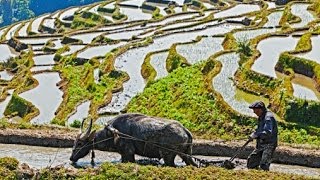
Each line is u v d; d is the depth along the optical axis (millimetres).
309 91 32969
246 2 90688
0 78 63906
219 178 14172
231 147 19750
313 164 19141
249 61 39094
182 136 15625
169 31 67500
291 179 14484
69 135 20328
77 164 16656
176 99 35094
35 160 17672
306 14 62625
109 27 83125
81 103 41562
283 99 30500
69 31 85875
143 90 40688
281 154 19406
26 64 65562
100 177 14406
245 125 28953
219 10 84688
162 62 49531
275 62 39719
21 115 43906
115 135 16062
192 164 15828
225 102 31672
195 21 76125
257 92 33969
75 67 57562
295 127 28297
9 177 14734
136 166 14633
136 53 55531
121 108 38094
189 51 50438
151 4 100625
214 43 54375
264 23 61438
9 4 163125
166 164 15836
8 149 19391
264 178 14312
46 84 51656
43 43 79375
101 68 50875
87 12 98438
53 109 43219
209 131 29516
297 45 43438
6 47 82562
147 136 15742
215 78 37188
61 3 184375
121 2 104188
